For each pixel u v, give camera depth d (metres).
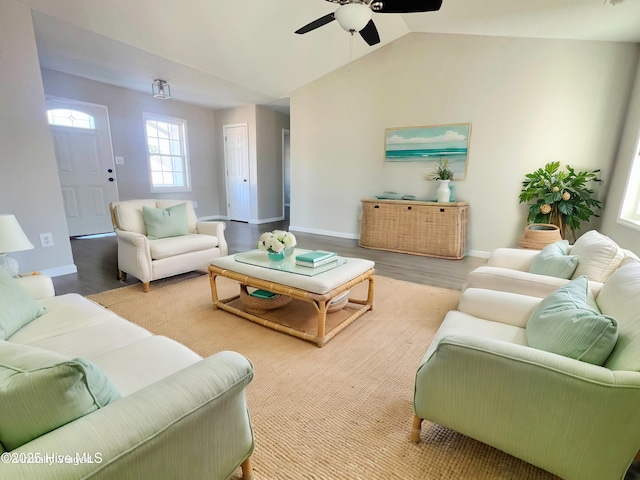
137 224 3.11
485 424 1.05
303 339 2.04
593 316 1.01
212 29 3.45
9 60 2.79
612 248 1.66
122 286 2.96
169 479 0.77
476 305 1.57
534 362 0.92
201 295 2.76
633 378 0.82
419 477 1.12
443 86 4.11
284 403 1.48
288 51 4.18
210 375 0.85
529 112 3.68
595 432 0.88
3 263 1.89
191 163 6.54
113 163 5.34
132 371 1.06
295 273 2.06
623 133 3.26
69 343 1.28
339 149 5.12
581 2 2.55
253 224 6.56
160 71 4.37
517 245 3.96
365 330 2.18
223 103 6.20
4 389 0.61
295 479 1.11
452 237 4.00
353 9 2.13
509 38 3.64
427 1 2.07
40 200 3.08
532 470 1.14
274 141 6.80
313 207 5.59
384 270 3.58
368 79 4.66
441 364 1.08
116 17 3.05
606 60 3.27
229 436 0.93
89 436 0.63
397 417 1.40
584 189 3.39
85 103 4.87
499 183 3.95
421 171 4.46
